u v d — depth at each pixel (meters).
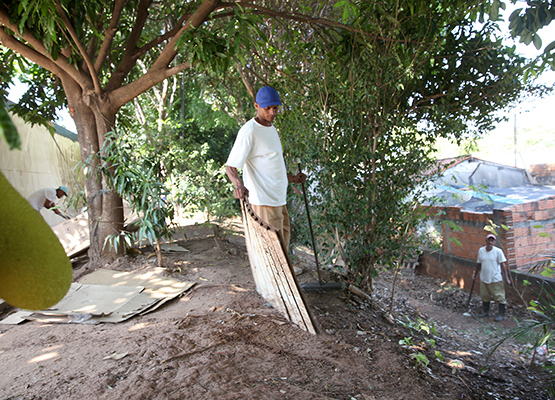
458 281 9.66
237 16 4.41
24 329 3.92
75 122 5.78
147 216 5.18
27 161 9.09
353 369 3.09
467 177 13.91
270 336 3.44
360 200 4.90
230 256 6.23
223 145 16.89
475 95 5.68
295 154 5.34
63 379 2.69
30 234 0.31
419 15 4.91
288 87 5.66
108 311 4.11
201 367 2.77
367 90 4.93
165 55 5.54
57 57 5.07
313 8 7.17
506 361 4.75
